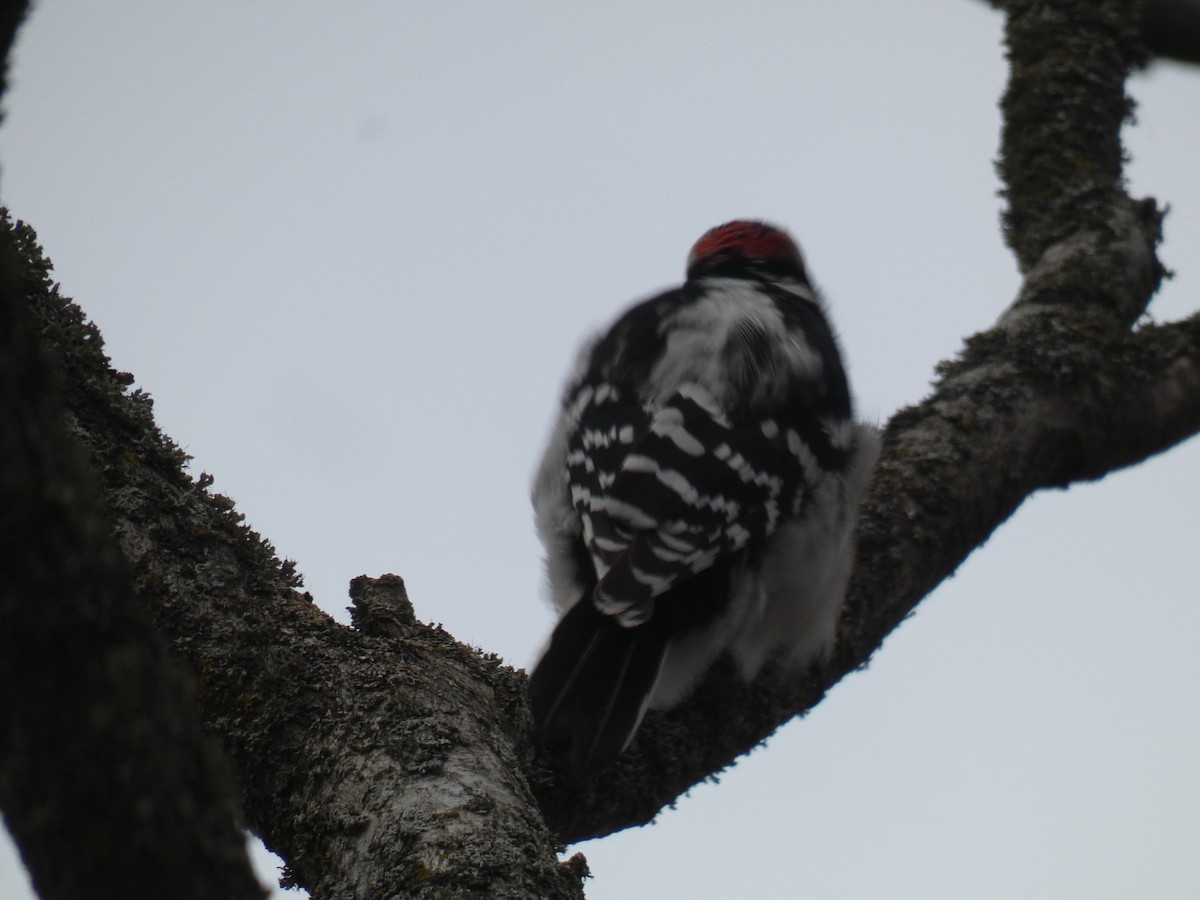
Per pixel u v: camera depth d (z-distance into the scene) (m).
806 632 7.30
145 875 2.70
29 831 2.68
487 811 4.79
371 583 6.17
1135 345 8.80
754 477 7.21
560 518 7.69
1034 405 8.38
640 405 7.53
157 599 5.64
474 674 5.92
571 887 4.59
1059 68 10.16
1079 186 9.68
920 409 8.41
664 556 6.79
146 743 2.74
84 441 5.96
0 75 2.97
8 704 2.67
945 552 7.96
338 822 4.91
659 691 6.87
